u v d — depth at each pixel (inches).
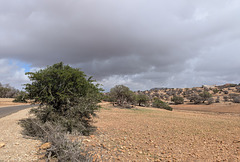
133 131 364.2
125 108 1026.7
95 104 340.5
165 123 494.6
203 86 4306.1
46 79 319.3
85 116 335.3
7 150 178.9
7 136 239.1
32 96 325.7
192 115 850.8
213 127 443.5
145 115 703.7
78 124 294.5
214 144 273.3
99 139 281.3
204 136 332.5
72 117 303.1
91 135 295.9
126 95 1117.1
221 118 722.8
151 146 257.8
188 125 469.1
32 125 257.1
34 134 251.4
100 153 208.7
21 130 276.7
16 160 155.0
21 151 178.5
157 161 193.8
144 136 321.1
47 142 200.7
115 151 222.5
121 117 599.8
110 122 478.0
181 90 4079.7
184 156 213.5
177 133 356.5
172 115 768.3
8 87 2202.3
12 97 2119.8
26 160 157.5
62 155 161.9
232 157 206.7
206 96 2257.6
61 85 333.7
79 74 350.0
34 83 327.9
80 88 344.5
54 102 327.3
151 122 502.6
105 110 833.5
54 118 285.7
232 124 505.4
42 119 283.1
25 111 628.4
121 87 1114.7
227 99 2427.4
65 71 337.4
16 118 426.9
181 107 2017.7
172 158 206.2
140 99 1492.4
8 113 577.6
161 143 276.4
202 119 634.8
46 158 163.2
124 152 222.4
